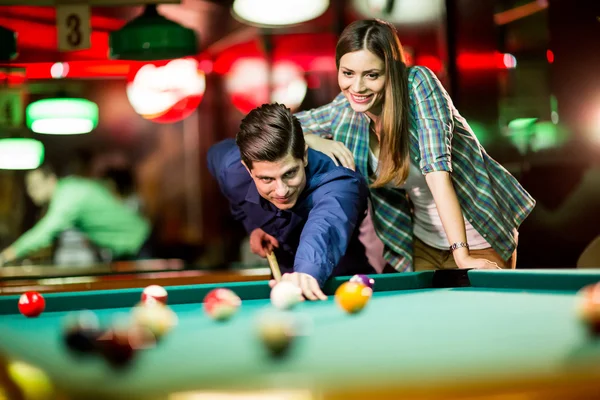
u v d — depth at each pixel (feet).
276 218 9.98
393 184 10.23
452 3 18.34
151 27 15.24
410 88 9.39
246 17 14.87
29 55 24.36
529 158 17.51
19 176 26.18
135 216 23.75
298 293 6.57
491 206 10.02
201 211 32.14
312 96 26.76
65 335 4.12
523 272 7.27
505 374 3.41
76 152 28.04
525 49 17.83
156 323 4.67
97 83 31.04
